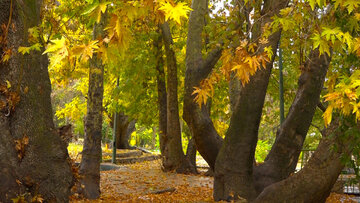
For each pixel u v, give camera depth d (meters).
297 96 8.02
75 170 4.82
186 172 16.55
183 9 2.27
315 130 15.38
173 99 16.61
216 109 18.56
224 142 8.10
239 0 7.94
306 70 7.82
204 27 10.12
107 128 34.47
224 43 9.60
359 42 2.93
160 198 9.59
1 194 3.92
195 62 9.12
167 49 16.31
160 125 17.22
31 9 4.46
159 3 2.47
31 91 4.36
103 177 13.70
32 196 4.19
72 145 24.78
